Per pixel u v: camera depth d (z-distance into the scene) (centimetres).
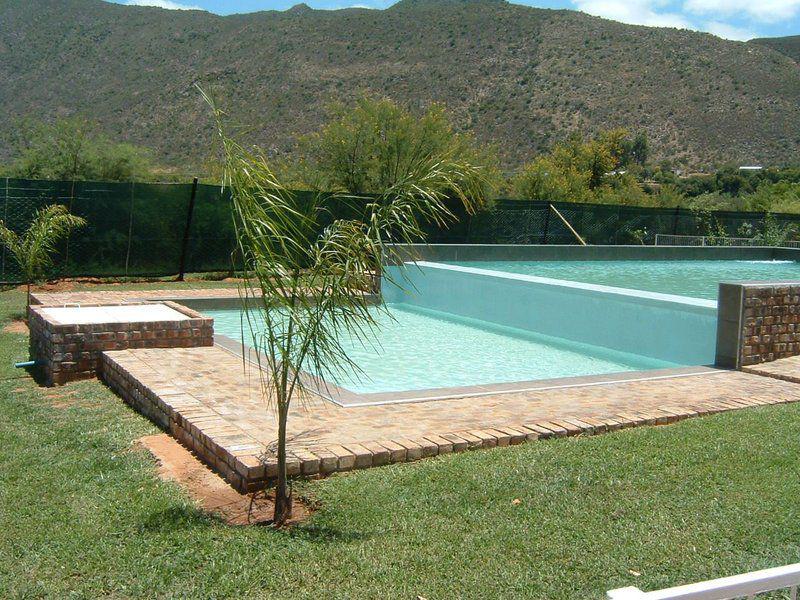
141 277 1522
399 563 355
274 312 432
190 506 420
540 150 5884
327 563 355
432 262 1530
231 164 399
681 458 489
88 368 752
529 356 997
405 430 529
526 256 1747
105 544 375
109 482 462
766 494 434
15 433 566
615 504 419
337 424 541
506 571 347
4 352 867
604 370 923
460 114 6412
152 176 2178
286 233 422
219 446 476
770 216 2334
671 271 1733
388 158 2142
